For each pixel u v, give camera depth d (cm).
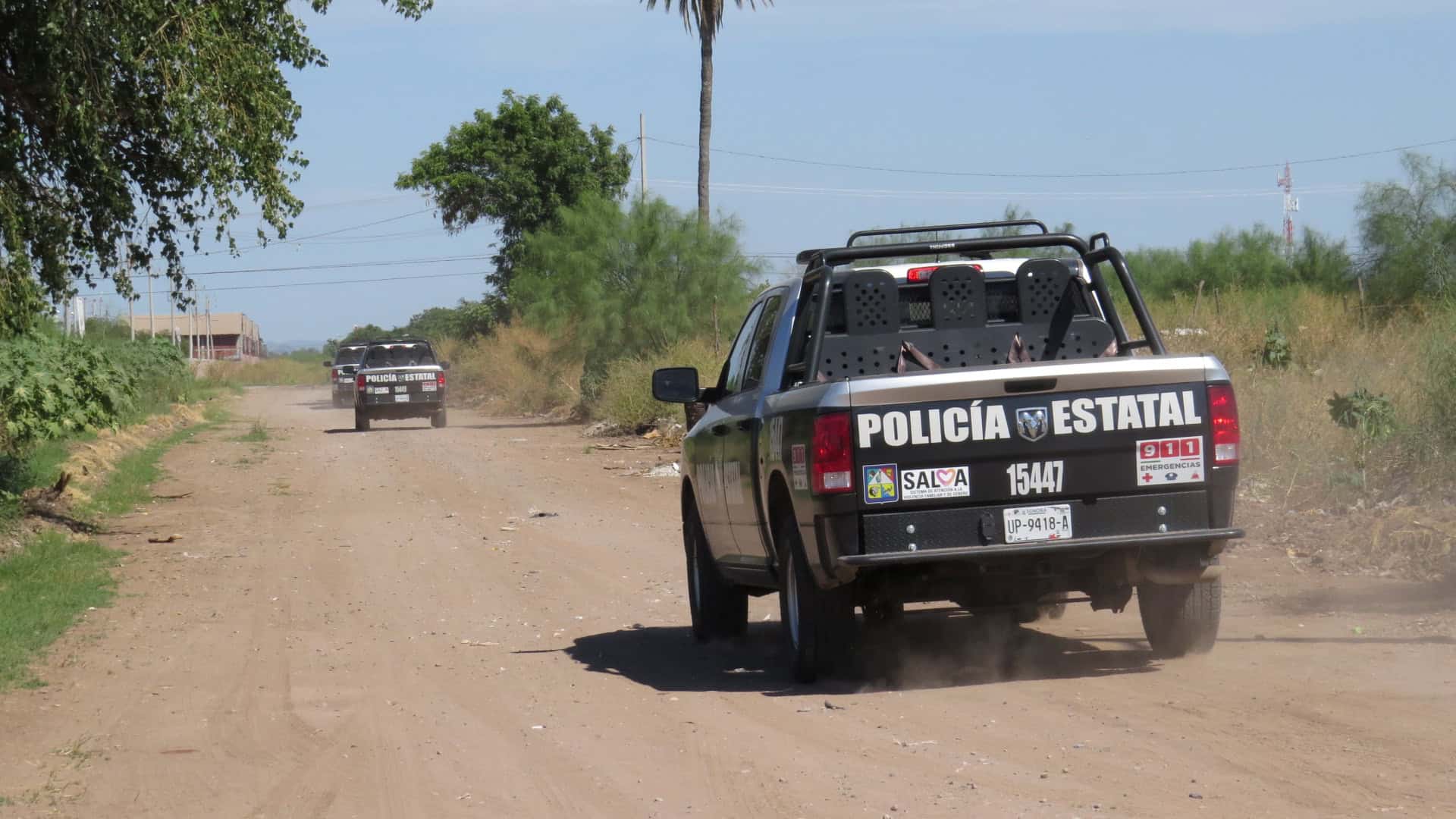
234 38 2544
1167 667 1312
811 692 1326
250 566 2445
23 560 2306
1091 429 1208
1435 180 5425
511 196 9881
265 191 2620
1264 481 2403
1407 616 1481
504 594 2103
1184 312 4450
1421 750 960
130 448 4966
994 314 1459
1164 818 856
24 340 3647
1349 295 5425
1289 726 1051
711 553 1669
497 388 8456
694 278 6234
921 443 1198
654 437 5012
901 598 1284
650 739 1174
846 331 1418
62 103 2417
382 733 1248
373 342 6875
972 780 973
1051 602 1370
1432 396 2289
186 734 1263
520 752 1156
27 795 1064
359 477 4134
